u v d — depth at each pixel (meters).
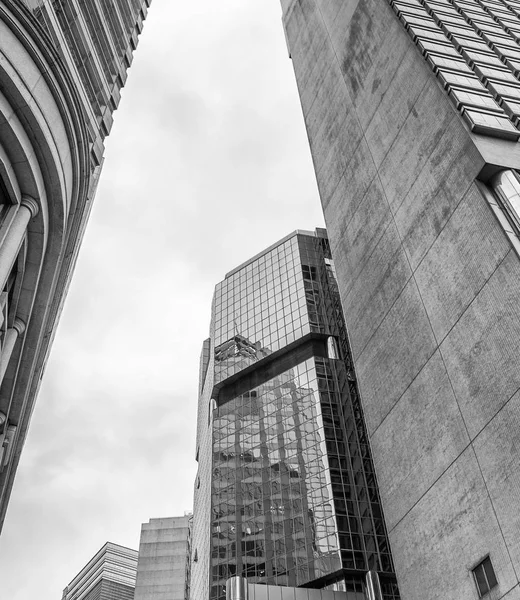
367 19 48.50
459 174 31.08
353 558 68.44
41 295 29.75
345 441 80.94
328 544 70.06
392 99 41.00
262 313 104.31
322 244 109.75
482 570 23.80
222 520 79.44
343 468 77.69
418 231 33.78
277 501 77.81
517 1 54.00
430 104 35.88
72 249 33.47
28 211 24.47
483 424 25.27
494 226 27.41
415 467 29.73
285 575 70.00
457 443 26.78
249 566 72.75
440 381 28.94
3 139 23.20
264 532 75.44
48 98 24.92
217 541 77.31
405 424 31.28
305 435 83.06
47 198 26.53
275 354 96.50
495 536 23.27
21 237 23.86
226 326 108.69
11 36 22.80
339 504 73.62
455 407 27.41
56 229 27.98
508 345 24.77
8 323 27.75
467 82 35.78
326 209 48.84
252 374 98.25
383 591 66.00
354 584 67.00
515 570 21.86
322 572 68.06
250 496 80.31
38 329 30.48
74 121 27.30
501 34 44.34
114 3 40.44
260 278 110.69
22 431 37.53
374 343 36.22
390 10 45.47
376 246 38.56
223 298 114.44
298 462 80.44
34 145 24.56
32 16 23.78
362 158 43.62
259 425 88.88
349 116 47.81
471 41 42.00
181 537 138.75
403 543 29.64
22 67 23.12
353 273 41.16
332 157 49.84
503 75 37.34
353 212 43.25
